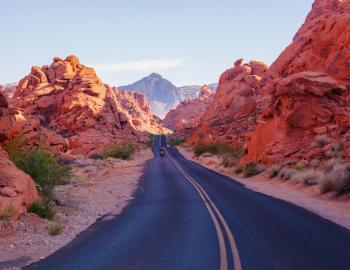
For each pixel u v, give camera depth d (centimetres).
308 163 2930
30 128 2714
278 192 2306
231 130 8806
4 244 1024
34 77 13238
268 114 3966
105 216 1541
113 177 3328
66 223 1357
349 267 839
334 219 1427
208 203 1864
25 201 1320
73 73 13675
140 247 1022
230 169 3972
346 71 4262
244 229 1247
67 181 2595
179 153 8994
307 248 1003
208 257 919
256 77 13488
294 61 6681
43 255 950
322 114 3566
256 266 845
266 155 3566
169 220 1427
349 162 2500
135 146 9288
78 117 10150
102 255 945
